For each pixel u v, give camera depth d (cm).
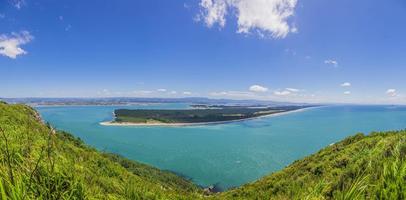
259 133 17712
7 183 287
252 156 10688
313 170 2684
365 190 459
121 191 877
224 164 9381
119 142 13400
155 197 909
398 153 620
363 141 2938
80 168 599
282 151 11731
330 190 520
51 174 367
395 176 457
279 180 3409
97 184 736
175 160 9875
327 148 3859
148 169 5522
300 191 528
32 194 318
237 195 3522
